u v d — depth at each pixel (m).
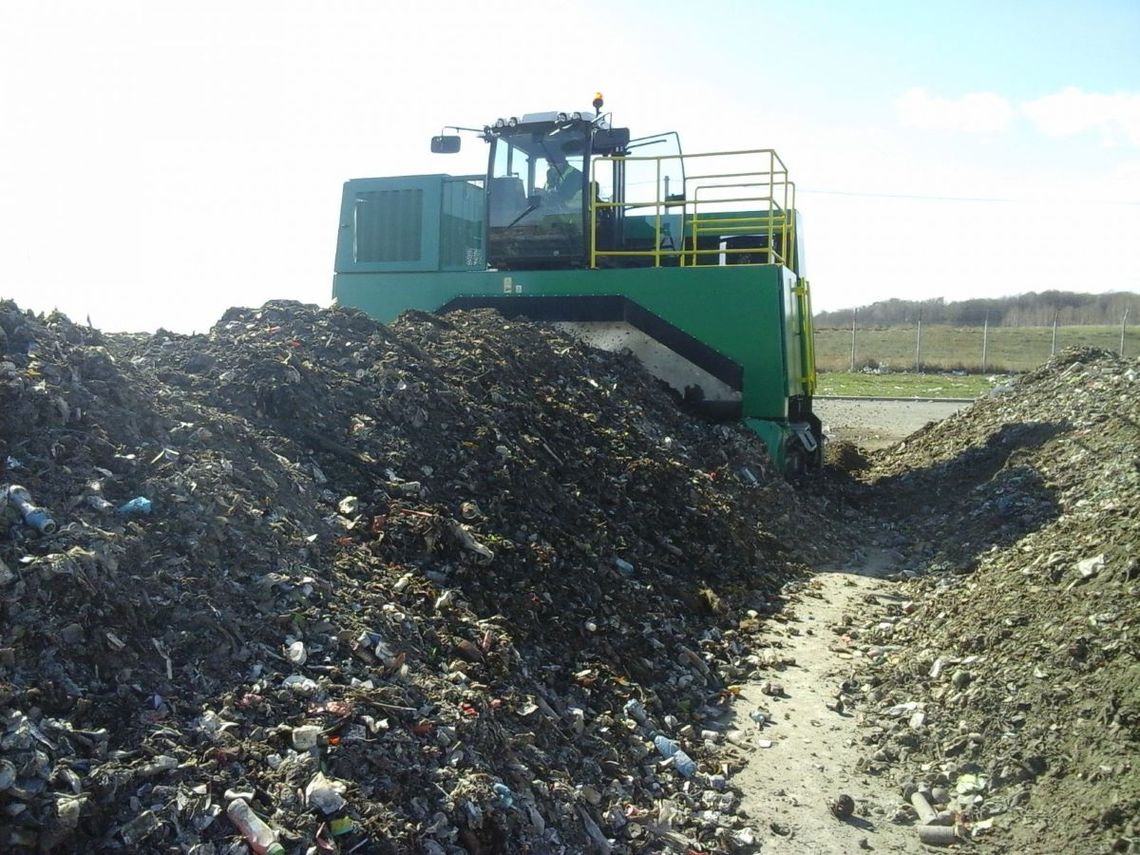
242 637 4.07
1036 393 13.51
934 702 5.71
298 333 7.52
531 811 4.00
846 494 12.12
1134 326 49.06
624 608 6.44
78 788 3.11
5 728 3.15
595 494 7.61
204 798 3.27
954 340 44.84
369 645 4.34
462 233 12.62
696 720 5.74
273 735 3.64
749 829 4.59
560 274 11.55
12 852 2.88
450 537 5.73
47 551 3.81
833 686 6.27
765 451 10.65
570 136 11.71
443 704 4.20
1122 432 9.54
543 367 9.24
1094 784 4.47
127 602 3.82
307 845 3.24
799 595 8.13
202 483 4.70
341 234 12.84
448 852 3.55
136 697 3.58
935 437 14.74
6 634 3.44
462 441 6.83
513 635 5.39
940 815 4.62
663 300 11.17
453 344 8.56
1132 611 5.40
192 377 6.24
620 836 4.36
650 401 10.38
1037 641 5.71
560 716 5.01
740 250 11.28
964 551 8.70
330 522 5.36
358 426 6.41
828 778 5.09
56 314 5.58
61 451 4.45
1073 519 7.82
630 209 12.74
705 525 8.20
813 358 13.09
